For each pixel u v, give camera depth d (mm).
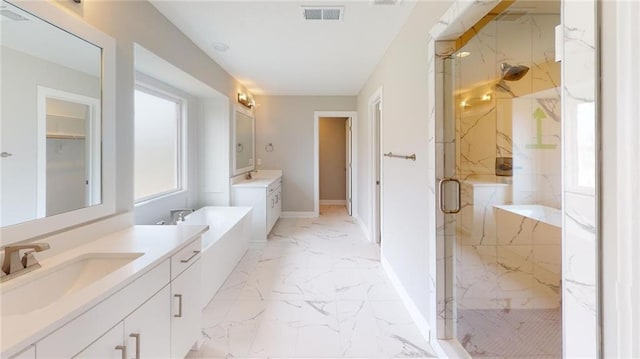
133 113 2100
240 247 3688
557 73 1671
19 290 1156
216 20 2627
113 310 1149
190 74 3068
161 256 1461
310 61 3740
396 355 1968
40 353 859
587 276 574
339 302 2658
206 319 2369
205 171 4312
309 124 5961
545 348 1679
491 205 1991
